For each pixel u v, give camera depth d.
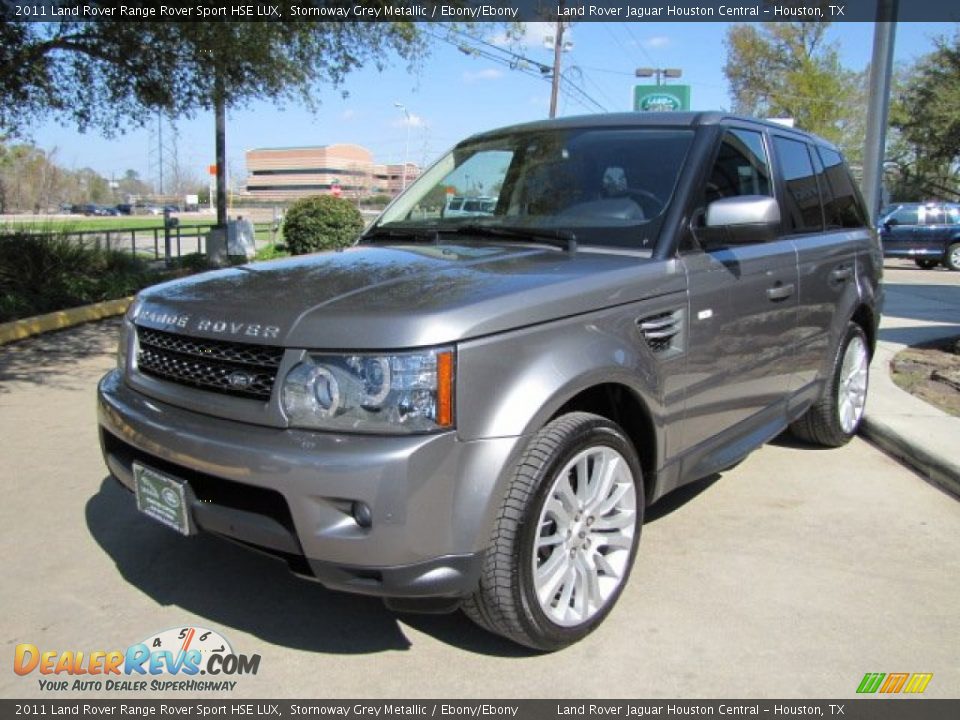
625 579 3.26
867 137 9.74
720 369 3.74
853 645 3.11
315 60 12.19
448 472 2.62
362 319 2.64
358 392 2.60
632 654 3.05
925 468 4.89
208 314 2.95
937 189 45.53
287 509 2.68
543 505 2.80
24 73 10.65
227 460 2.70
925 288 15.77
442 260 3.34
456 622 3.30
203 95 11.80
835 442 5.36
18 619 3.28
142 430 3.00
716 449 3.87
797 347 4.50
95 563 3.76
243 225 18.69
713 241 3.69
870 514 4.34
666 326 3.37
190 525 2.92
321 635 3.19
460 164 4.49
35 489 4.63
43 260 10.95
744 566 3.73
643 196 3.68
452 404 2.61
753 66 47.22
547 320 2.88
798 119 46.12
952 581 3.61
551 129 4.36
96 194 97.38
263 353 2.78
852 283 5.14
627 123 4.15
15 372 7.45
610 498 3.16
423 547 2.60
